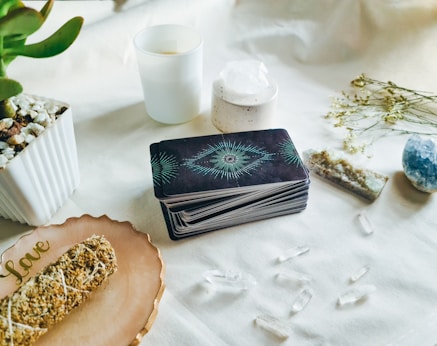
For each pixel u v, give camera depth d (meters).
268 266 0.50
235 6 0.90
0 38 0.41
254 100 0.64
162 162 0.53
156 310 0.42
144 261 0.46
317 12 0.87
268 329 0.44
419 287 0.48
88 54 0.79
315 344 0.43
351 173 0.60
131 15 0.80
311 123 0.73
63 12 0.75
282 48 0.89
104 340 0.40
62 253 0.47
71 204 0.57
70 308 0.41
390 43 0.82
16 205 0.49
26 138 0.45
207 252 0.52
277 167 0.53
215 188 0.49
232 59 0.88
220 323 0.45
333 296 0.47
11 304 0.39
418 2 0.80
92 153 0.65
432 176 0.57
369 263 0.51
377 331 0.44
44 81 0.77
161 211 0.57
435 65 0.78
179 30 0.69
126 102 0.76
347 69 0.85
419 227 0.56
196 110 0.72
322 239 0.54
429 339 0.44
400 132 0.71
